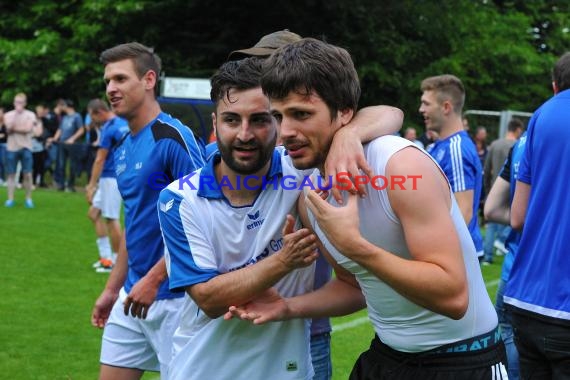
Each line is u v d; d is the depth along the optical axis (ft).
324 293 12.39
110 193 38.45
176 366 13.16
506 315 19.22
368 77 100.78
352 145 10.12
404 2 102.58
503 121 67.56
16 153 64.08
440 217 9.81
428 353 11.05
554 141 14.70
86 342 27.32
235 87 11.64
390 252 10.54
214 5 101.96
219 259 12.30
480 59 106.83
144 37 102.17
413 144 10.35
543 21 129.39
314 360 14.48
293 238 10.91
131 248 16.76
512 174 18.66
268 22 103.71
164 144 16.20
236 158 11.79
